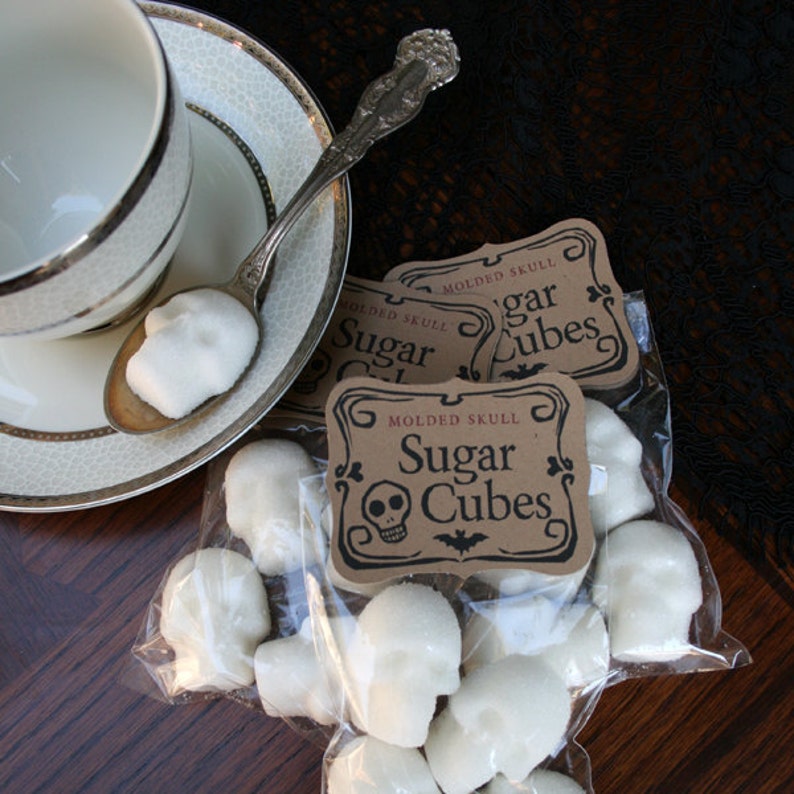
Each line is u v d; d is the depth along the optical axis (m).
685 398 0.39
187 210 0.37
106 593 0.38
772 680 0.37
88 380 0.38
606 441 0.37
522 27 0.42
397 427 0.36
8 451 0.37
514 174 0.41
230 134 0.40
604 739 0.37
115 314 0.37
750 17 0.42
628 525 0.37
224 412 0.37
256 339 0.37
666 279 0.40
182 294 0.37
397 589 0.35
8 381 0.38
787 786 0.36
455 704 0.34
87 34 0.37
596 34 0.42
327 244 0.37
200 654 0.36
